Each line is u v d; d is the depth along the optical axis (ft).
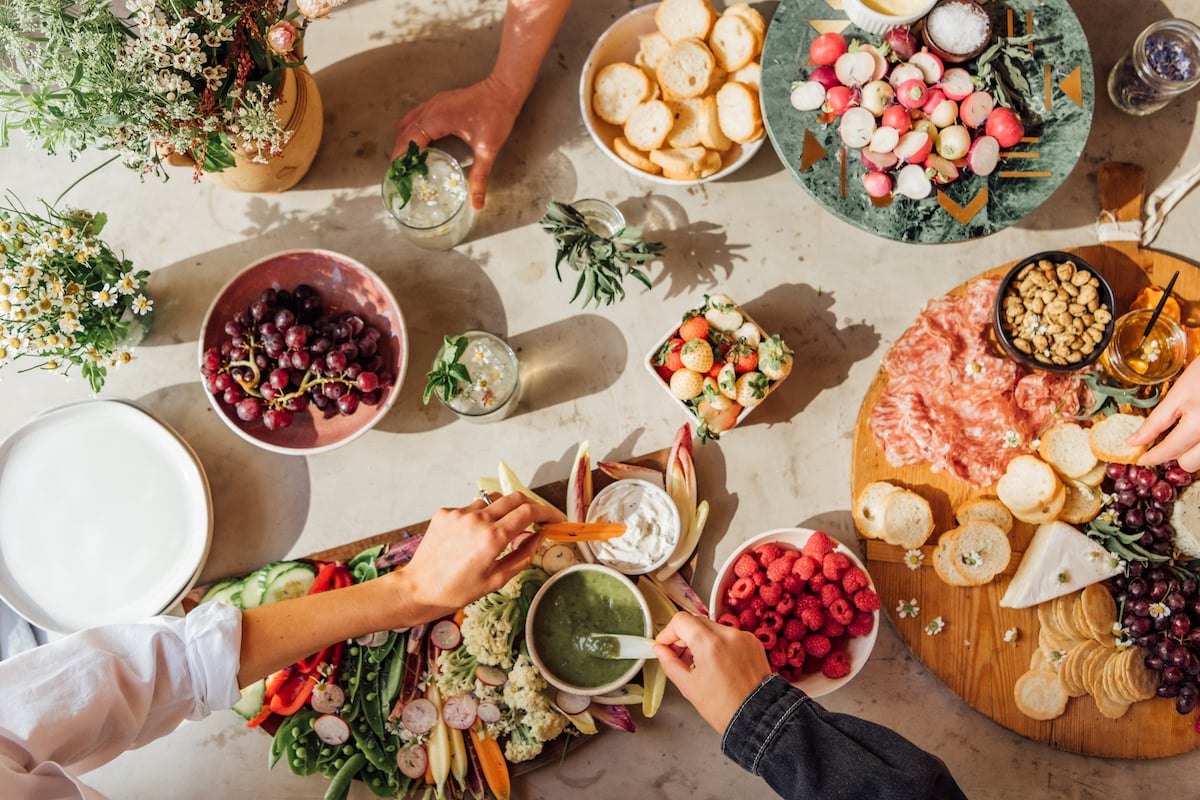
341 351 4.43
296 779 4.71
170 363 4.92
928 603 4.64
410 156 4.45
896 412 4.70
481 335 4.64
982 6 4.55
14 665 2.89
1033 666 4.59
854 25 4.55
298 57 4.25
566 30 5.06
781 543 4.53
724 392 4.45
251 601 4.64
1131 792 4.66
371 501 4.86
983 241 4.94
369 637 4.61
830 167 4.55
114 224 4.98
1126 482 4.51
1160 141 4.96
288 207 4.99
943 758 4.70
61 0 3.44
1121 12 4.99
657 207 5.00
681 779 4.71
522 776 4.72
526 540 3.73
